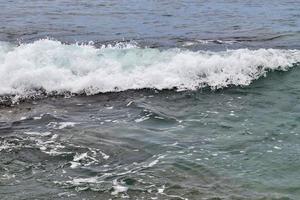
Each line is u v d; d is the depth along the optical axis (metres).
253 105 14.43
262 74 16.98
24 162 10.72
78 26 25.98
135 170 10.29
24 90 15.65
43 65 16.41
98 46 20.97
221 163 10.58
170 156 10.96
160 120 13.36
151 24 27.09
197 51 19.03
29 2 35.00
